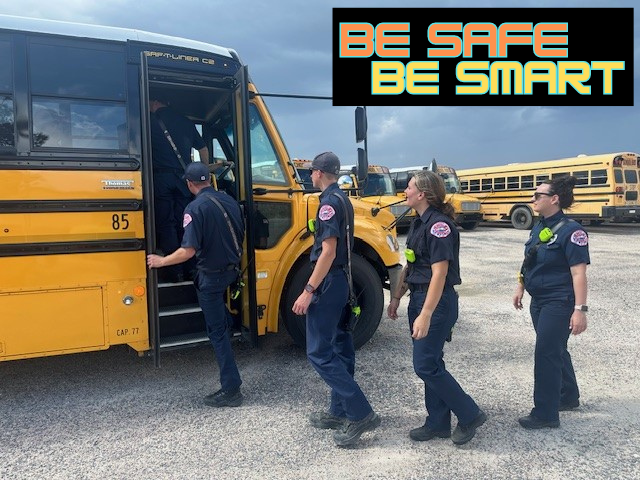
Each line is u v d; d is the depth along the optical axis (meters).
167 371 4.45
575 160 17.61
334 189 3.18
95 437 3.27
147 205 3.69
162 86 4.27
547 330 3.22
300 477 2.81
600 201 16.73
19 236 3.48
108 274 3.74
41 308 3.57
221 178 5.09
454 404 3.03
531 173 19.20
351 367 3.44
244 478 2.80
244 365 4.59
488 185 21.14
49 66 3.59
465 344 5.18
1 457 3.03
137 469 2.89
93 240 3.69
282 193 4.46
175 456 3.04
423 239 2.93
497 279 8.89
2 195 3.44
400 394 3.93
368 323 4.89
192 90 4.70
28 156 3.50
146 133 3.65
